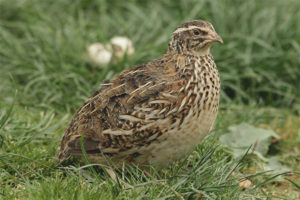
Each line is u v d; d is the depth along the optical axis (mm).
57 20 13844
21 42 12836
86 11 14594
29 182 7605
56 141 9055
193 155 8836
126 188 7102
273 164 9656
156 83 7547
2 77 12086
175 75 7648
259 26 13359
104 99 7750
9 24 13547
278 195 8445
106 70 11836
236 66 12539
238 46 12922
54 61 12094
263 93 12562
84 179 7391
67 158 7910
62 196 6762
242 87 12508
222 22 13320
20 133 9133
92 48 12195
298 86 12609
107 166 7645
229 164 8078
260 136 10109
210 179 7449
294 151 10398
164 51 12328
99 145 7648
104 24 13891
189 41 7934
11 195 7059
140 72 7844
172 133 7438
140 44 13305
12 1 14133
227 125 10289
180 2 14320
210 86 7672
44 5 14312
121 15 14664
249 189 7652
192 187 7051
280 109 12172
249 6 13633
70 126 8133
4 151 8391
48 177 7605
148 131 7406
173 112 7383
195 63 7750
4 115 9227
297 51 12852
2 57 12594
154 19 13930
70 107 11070
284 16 13820
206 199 7094
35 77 12039
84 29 13398
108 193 7023
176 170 7895
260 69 12508
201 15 13484
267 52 12898
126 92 7633
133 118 7434
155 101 7402
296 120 11688
